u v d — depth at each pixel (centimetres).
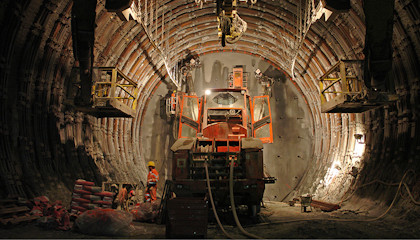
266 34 1456
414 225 577
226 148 796
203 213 489
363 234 510
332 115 1338
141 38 1242
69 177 820
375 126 988
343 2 657
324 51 1223
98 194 611
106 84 711
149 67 1435
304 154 1584
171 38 1413
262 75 1661
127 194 760
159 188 1537
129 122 1434
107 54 1100
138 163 1445
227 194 658
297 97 1644
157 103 1636
